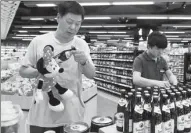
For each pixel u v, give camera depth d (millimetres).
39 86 1260
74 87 1455
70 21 1198
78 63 1429
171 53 8602
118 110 1223
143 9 9039
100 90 10031
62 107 1293
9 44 22906
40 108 1396
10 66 6035
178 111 1197
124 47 8945
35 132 1418
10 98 3305
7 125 858
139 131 1093
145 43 6469
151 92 1352
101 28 15289
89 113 3607
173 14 8859
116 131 1166
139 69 2160
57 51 1366
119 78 8711
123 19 10266
